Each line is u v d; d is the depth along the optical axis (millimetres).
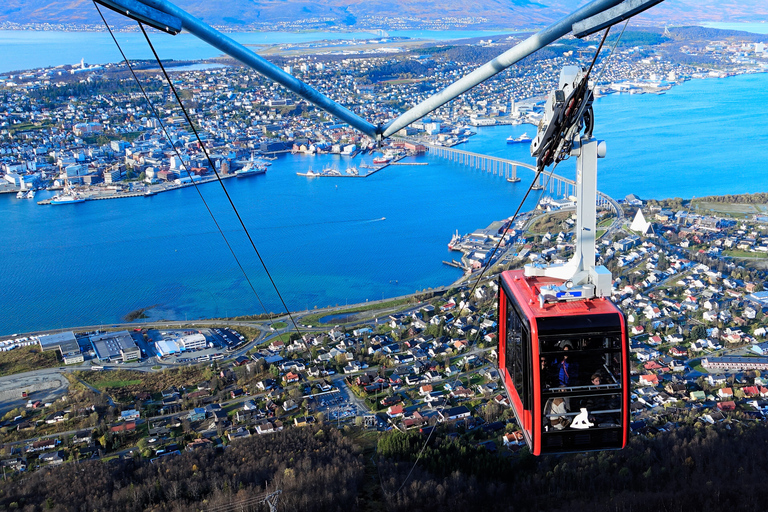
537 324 20625
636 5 15742
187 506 81812
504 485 82625
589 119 21422
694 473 83188
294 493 81312
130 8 17141
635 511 76438
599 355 20641
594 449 21031
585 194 22078
